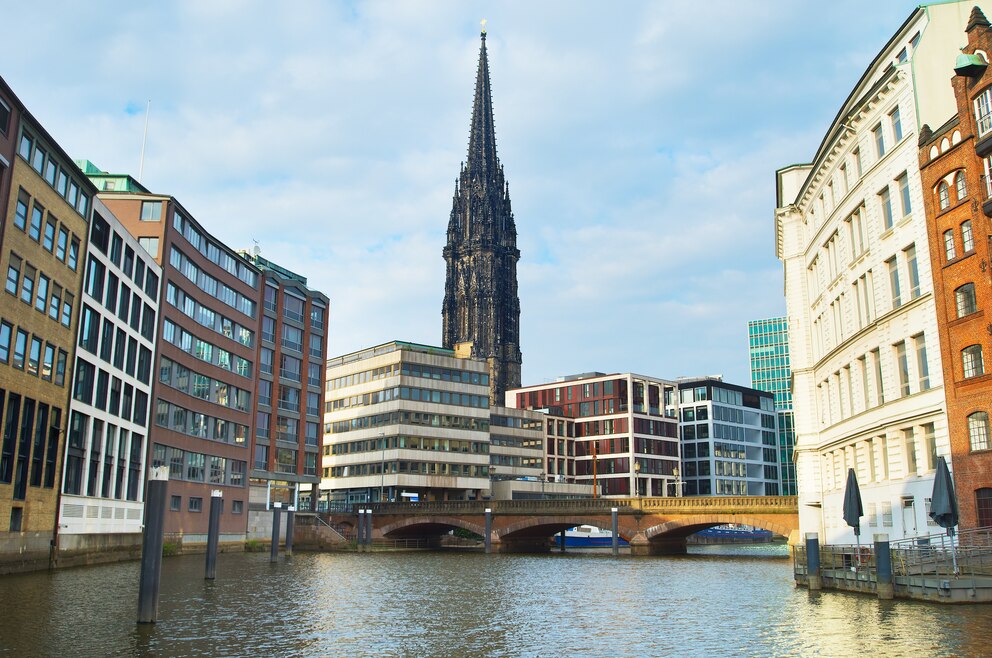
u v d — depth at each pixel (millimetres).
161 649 24453
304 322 114125
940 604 31656
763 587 45531
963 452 40562
